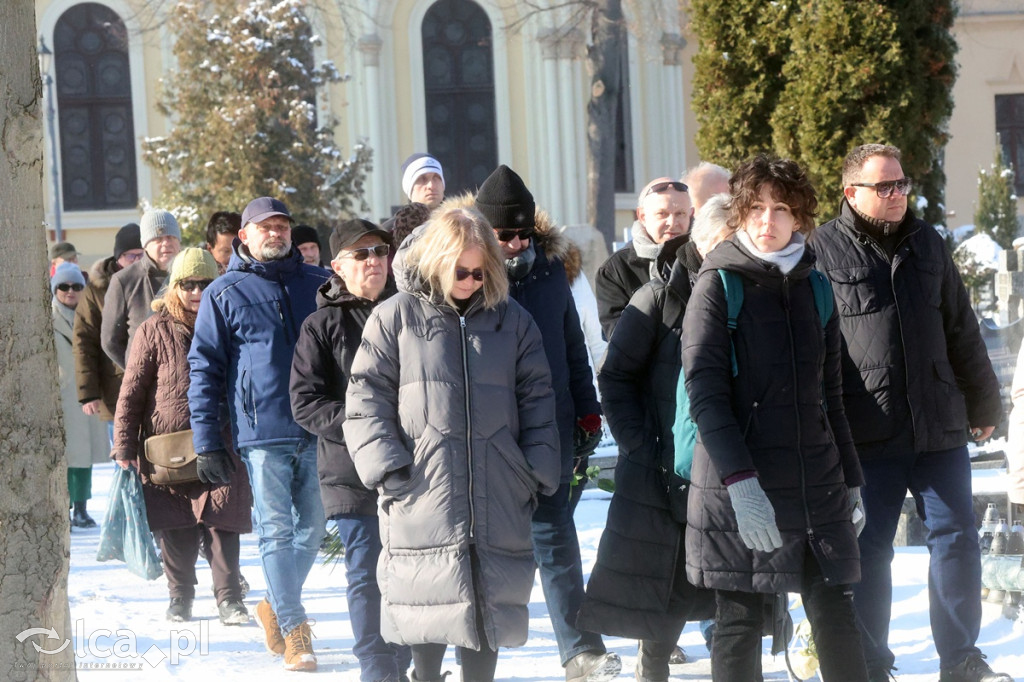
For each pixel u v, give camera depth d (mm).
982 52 73562
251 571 17375
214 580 14164
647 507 9719
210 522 13922
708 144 24812
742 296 8797
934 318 10695
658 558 9711
